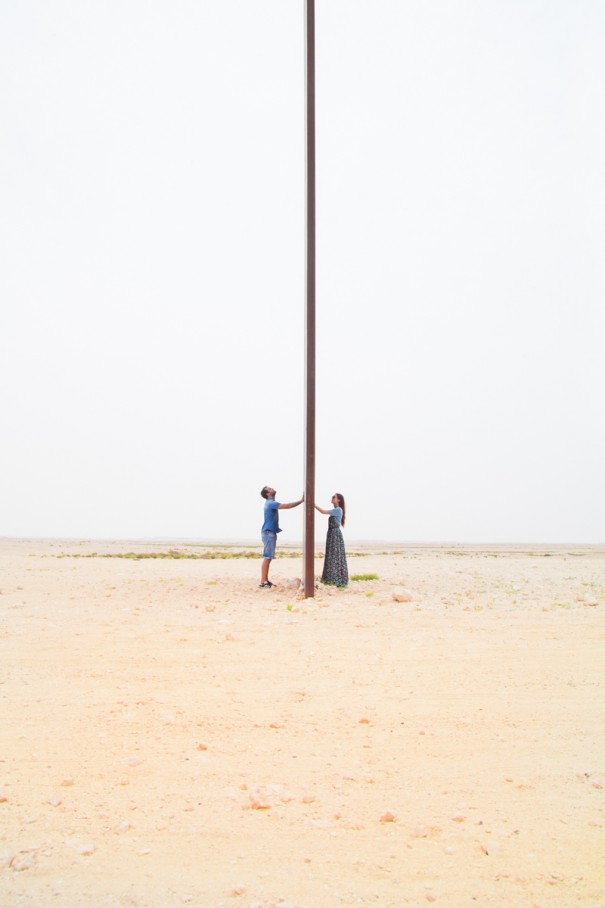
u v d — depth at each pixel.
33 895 2.70
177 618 9.02
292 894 2.72
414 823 3.34
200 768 3.98
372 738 4.51
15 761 4.05
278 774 3.91
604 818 3.43
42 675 5.94
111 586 12.82
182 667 6.26
